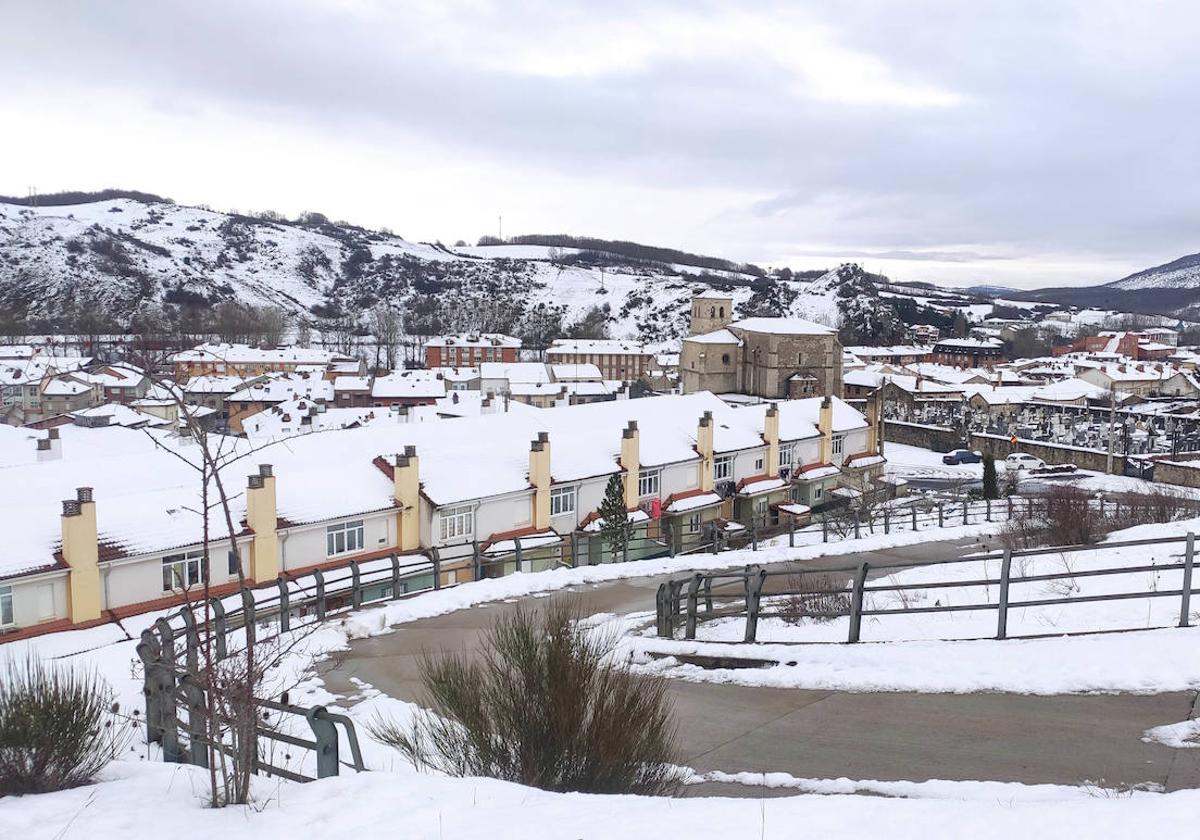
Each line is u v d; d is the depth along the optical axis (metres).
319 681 14.57
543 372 121.56
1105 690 10.55
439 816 6.90
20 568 26.11
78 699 8.95
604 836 6.29
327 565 32.75
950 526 35.09
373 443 38.81
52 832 6.93
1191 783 7.97
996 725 9.86
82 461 33.34
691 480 47.06
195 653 10.81
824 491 56.16
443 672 9.66
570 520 41.00
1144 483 65.50
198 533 29.48
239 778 7.82
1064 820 6.12
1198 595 14.34
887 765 9.09
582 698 8.63
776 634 15.55
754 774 9.11
